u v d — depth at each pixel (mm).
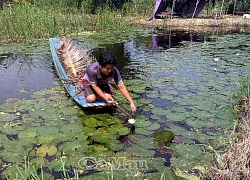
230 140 2848
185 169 2719
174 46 8562
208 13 17047
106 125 3551
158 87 4852
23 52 7449
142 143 3160
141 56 7230
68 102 4203
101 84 3893
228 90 4719
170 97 4398
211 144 3148
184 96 4441
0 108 3943
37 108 3965
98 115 3816
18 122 3572
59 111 3895
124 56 7234
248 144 2506
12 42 8734
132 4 16516
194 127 3520
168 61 6645
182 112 3908
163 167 2738
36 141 3154
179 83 5051
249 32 11680
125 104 4172
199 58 6914
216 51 7734
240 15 16266
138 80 5246
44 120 3633
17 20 9570
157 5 14375
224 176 2414
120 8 16438
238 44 8773
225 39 9797
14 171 2633
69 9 13570
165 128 3498
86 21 12031
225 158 2584
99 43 8875
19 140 3162
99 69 3633
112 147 3072
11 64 6398
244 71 5770
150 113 3887
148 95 4496
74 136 3271
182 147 3064
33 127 3451
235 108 3998
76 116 3770
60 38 7395
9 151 2957
